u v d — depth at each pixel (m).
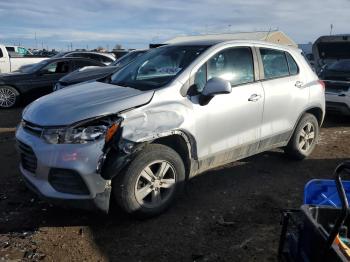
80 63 12.34
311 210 2.58
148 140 3.92
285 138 5.65
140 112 3.97
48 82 11.86
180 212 4.39
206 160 4.62
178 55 4.81
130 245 3.74
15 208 4.47
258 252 3.65
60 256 3.55
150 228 4.04
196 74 4.50
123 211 4.02
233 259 3.54
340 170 2.31
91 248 3.68
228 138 4.77
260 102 5.05
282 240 2.80
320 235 2.27
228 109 4.67
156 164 4.11
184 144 4.33
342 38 12.27
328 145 7.27
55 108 4.04
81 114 3.82
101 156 3.70
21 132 4.16
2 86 11.41
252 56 5.14
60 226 4.07
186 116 4.25
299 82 5.68
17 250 3.62
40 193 3.84
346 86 9.12
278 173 5.64
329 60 13.10
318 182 3.00
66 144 3.72
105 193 3.79
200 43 4.96
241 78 4.96
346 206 2.16
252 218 4.29
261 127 5.16
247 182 5.28
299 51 5.99
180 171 4.28
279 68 5.53
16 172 5.60
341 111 9.26
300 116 5.78
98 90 4.46
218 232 3.99
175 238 3.87
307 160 6.25
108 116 3.84
